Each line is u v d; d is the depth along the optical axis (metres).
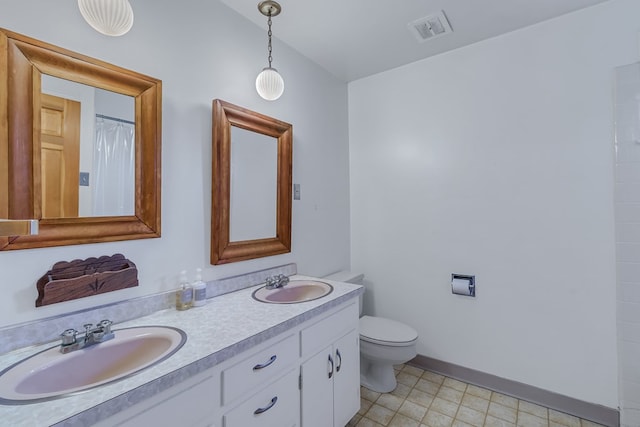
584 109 1.78
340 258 2.62
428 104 2.34
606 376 1.73
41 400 0.71
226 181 1.62
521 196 1.98
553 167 1.88
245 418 1.06
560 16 1.84
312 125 2.32
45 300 1.02
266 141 1.89
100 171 1.19
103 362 1.01
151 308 1.31
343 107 2.71
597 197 1.75
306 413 1.34
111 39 1.23
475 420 1.78
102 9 0.95
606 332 1.73
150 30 1.34
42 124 1.06
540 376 1.92
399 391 2.07
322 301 1.47
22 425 0.63
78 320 1.10
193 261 1.50
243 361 1.05
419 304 2.40
